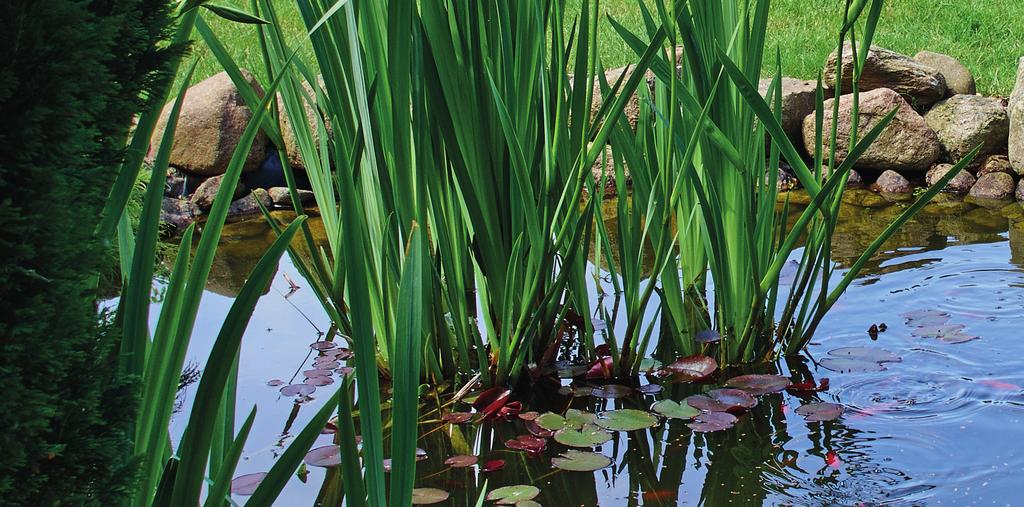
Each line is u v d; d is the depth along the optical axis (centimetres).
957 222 439
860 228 436
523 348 271
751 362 289
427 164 257
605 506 212
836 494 210
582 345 309
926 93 540
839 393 262
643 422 248
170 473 123
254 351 316
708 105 244
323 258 298
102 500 108
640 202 283
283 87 267
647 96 293
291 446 120
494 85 240
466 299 277
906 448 229
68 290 100
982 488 209
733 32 282
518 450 240
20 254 93
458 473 230
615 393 271
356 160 243
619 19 703
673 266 285
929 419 244
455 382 281
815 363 284
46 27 95
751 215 262
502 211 268
